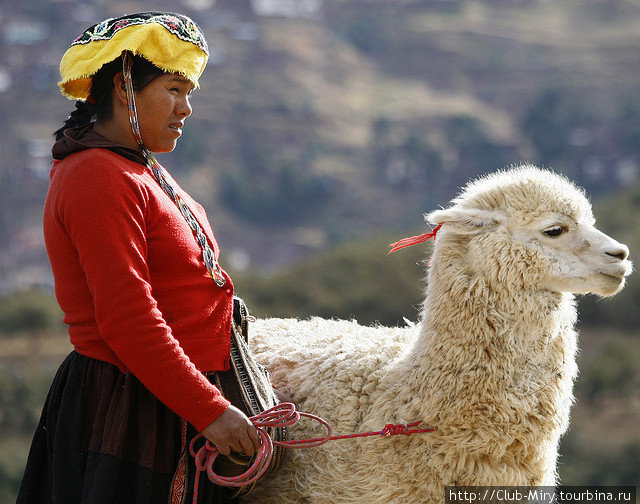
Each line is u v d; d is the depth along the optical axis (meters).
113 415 4.94
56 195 4.96
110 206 4.82
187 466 5.12
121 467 4.95
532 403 5.55
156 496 5.05
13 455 27.77
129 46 4.96
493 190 5.98
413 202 190.75
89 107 5.34
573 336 5.88
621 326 42.19
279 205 185.38
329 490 5.74
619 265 5.70
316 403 6.01
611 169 194.62
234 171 194.50
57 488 4.99
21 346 40.53
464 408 5.52
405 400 5.73
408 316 41.16
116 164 4.95
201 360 5.14
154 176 5.26
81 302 5.01
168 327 4.83
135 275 4.79
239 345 5.44
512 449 5.57
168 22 5.13
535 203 5.81
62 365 5.23
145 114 5.21
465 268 5.78
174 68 5.12
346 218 183.75
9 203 160.75
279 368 6.39
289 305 42.22
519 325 5.65
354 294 41.66
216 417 4.84
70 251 4.96
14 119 196.00
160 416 5.11
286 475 5.93
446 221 5.86
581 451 27.77
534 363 5.66
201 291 5.18
